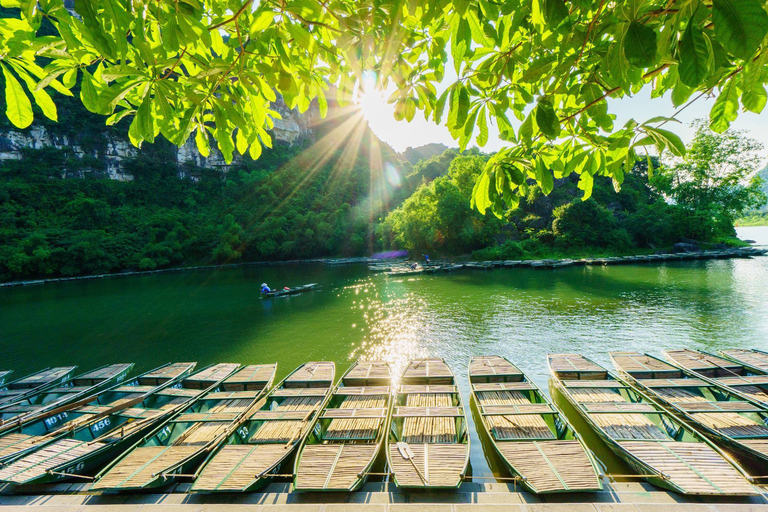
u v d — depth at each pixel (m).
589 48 2.26
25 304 35.25
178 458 8.19
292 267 63.81
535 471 7.30
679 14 1.58
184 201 100.50
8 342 21.48
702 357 13.38
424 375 12.97
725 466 7.28
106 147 93.19
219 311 27.75
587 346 16.59
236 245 78.88
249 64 2.55
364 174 116.25
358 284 37.34
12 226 67.19
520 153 2.76
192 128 2.80
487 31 2.11
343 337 19.67
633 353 13.96
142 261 68.38
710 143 54.75
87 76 2.15
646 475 7.31
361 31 2.20
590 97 2.39
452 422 9.27
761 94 1.88
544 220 58.19
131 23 1.88
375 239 74.12
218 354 17.92
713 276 32.16
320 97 3.07
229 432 9.22
